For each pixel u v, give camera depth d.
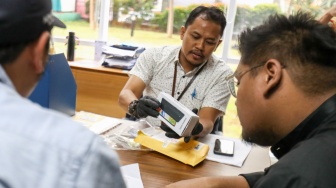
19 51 0.46
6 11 0.43
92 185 0.40
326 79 0.65
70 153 0.40
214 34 1.70
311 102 0.66
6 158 0.39
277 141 0.76
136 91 1.81
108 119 1.57
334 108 0.65
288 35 0.69
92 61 2.76
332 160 0.56
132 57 2.57
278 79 0.68
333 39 0.67
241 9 2.67
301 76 0.66
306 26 0.70
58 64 1.37
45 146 0.40
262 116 0.74
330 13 1.71
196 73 1.83
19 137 0.40
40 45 0.48
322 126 0.65
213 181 0.98
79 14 2.93
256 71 0.73
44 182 0.39
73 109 1.56
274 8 2.61
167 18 2.83
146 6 2.84
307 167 0.56
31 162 0.39
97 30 2.97
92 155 0.41
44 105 1.31
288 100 0.68
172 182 1.06
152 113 1.33
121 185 0.45
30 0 0.44
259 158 1.30
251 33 0.76
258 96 0.73
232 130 1.84
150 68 1.87
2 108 0.42
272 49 0.70
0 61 0.45
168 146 1.27
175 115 1.26
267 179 0.59
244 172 1.18
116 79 2.48
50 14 0.49
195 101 1.80
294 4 2.54
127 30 2.95
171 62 1.86
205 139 1.46
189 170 1.16
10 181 0.38
